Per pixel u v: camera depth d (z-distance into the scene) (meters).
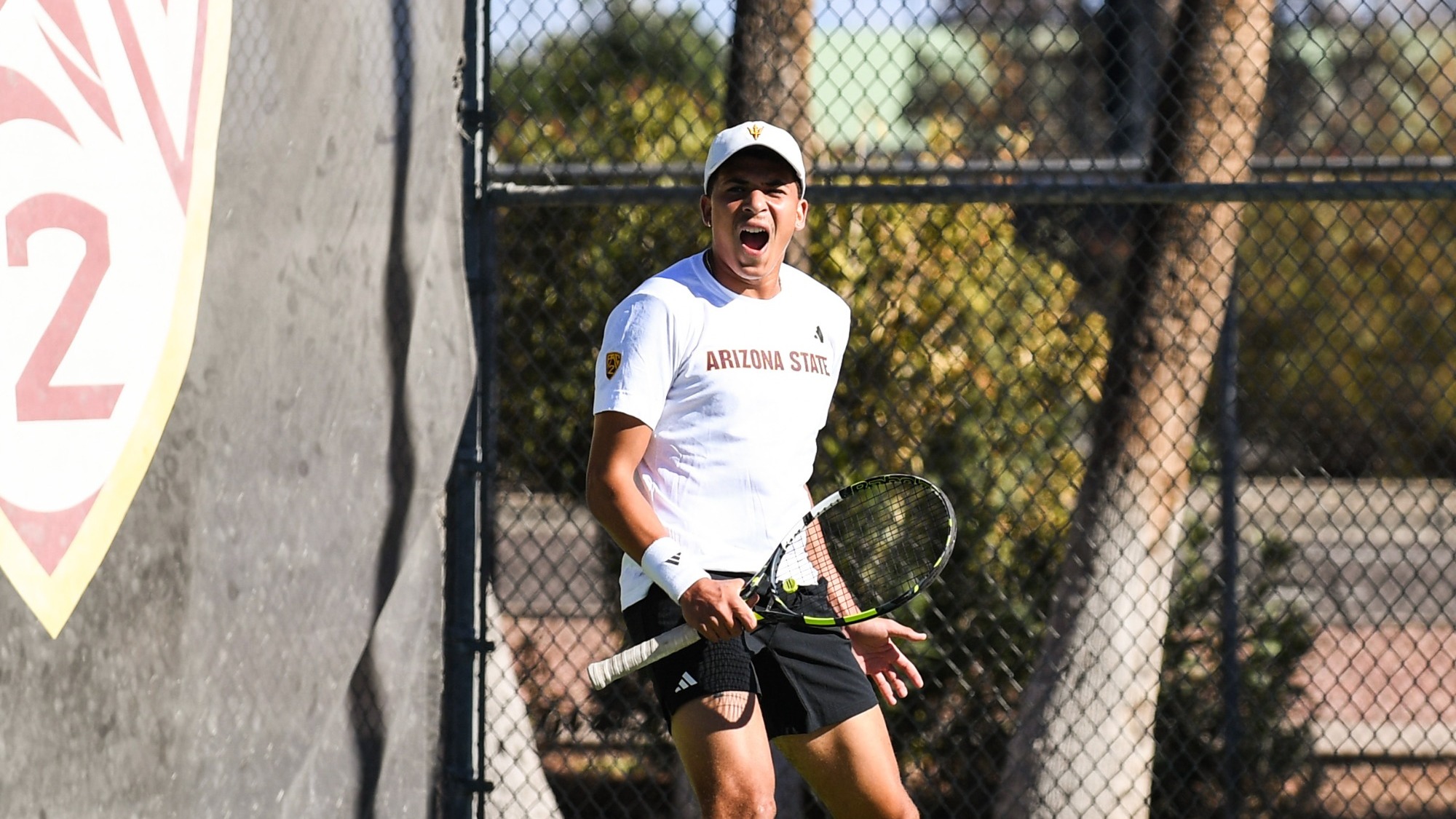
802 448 10.92
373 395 11.94
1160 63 20.38
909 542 11.65
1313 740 18.20
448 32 13.14
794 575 10.88
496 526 18.17
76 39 8.64
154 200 9.34
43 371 8.35
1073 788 16.77
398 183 12.34
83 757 8.66
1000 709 17.73
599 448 10.30
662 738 18.25
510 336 17.73
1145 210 16.84
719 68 19.48
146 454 9.27
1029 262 18.19
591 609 23.14
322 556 11.29
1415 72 18.55
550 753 18.42
